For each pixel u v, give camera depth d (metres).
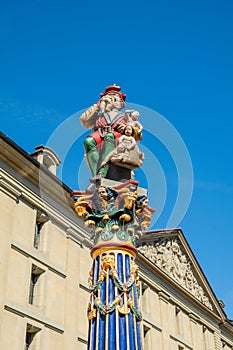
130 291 7.07
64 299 27.80
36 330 25.27
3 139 25.77
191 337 43.25
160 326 38.66
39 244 27.86
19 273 25.12
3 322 23.03
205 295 49.56
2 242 24.58
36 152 29.53
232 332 52.88
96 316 6.88
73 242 30.06
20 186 26.92
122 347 6.49
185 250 47.00
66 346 26.56
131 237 7.56
